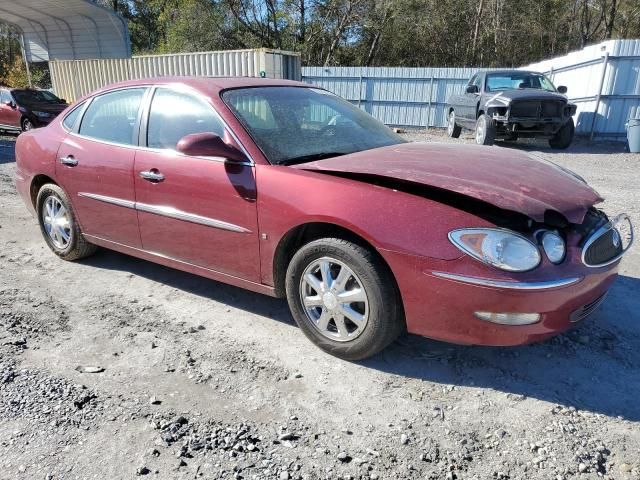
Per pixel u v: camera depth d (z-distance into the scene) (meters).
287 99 3.93
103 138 4.22
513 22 33.72
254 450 2.43
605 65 14.27
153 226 3.88
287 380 2.98
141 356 3.21
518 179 2.99
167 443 2.46
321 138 3.69
